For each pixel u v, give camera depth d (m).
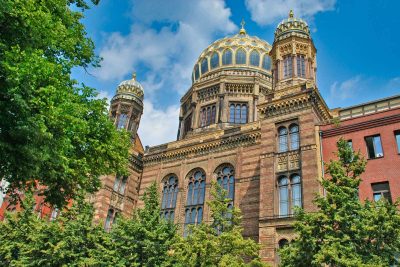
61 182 17.81
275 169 29.59
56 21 16.66
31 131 12.19
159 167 43.00
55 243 29.23
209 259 22.08
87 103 19.14
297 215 20.12
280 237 26.62
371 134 27.25
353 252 17.02
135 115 50.62
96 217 38.03
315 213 19.09
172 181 41.44
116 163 20.78
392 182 24.97
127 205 41.78
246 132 37.31
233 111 50.56
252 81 51.56
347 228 18.02
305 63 35.25
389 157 25.81
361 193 25.61
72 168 17.59
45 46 16.06
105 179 40.16
